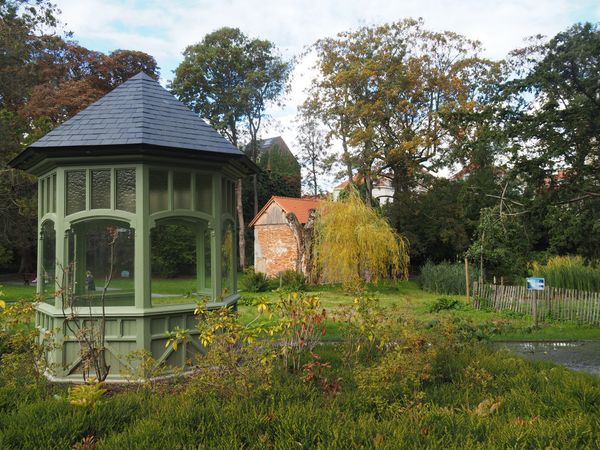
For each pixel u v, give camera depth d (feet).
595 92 35.45
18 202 84.23
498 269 76.13
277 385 16.22
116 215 24.07
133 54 120.88
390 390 16.25
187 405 14.33
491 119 39.11
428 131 99.40
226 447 11.71
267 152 169.58
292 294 19.93
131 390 19.48
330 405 14.97
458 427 12.94
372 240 75.00
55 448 12.02
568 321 47.83
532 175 37.91
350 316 22.06
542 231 45.32
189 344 24.95
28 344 19.79
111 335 23.65
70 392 15.99
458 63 99.55
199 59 132.26
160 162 24.64
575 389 16.75
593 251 39.63
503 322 44.45
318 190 152.15
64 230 24.25
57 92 99.91
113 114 25.85
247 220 151.02
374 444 11.62
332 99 101.55
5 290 79.51
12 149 83.61
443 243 112.88
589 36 34.76
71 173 24.64
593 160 38.73
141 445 11.81
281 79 143.23
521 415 15.20
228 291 29.35
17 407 15.33
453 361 20.94
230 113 134.31
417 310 55.93
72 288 24.11
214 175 26.71
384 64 99.30
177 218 25.99
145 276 23.91
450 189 106.32
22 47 88.69
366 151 99.91
